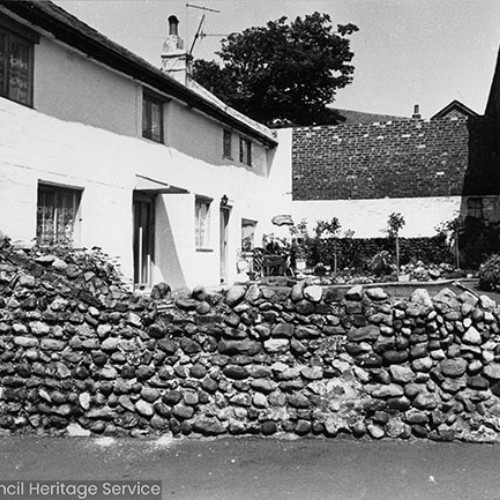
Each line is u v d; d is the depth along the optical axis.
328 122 38.44
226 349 5.50
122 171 11.93
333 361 5.39
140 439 5.39
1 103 8.73
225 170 17.73
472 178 21.20
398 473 4.53
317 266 19.11
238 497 4.18
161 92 13.32
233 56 37.66
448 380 5.23
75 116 10.50
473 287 14.02
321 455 4.91
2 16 8.78
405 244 21.08
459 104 36.19
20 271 6.03
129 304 5.72
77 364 5.68
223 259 18.09
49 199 10.03
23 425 5.67
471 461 4.72
